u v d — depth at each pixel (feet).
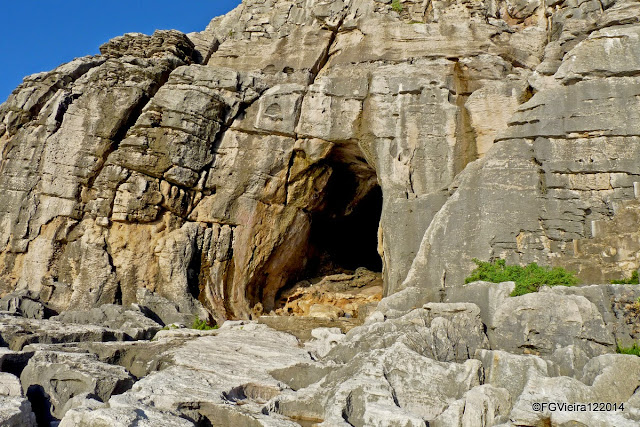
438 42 77.87
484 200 56.54
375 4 87.35
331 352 43.50
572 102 57.11
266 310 82.43
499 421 31.94
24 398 34.04
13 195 77.36
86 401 35.24
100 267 73.26
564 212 54.08
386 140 71.82
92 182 77.61
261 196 78.84
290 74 82.94
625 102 55.52
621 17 62.34
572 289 41.60
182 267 74.18
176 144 75.92
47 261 74.43
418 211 65.05
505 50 76.28
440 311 44.88
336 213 89.86
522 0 84.79
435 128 70.23
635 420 27.71
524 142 57.82
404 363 36.40
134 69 81.41
